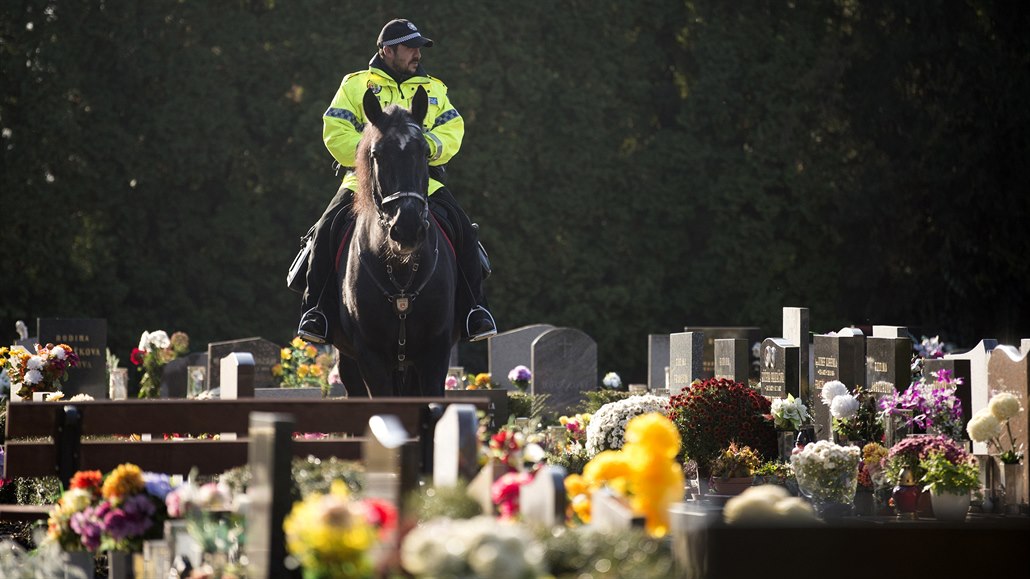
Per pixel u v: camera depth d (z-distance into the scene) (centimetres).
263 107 2520
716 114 2716
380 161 872
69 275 2450
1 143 2427
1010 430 949
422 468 693
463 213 1005
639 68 2688
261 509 491
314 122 2527
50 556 616
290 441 487
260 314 2552
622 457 509
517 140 2603
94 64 2464
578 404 1872
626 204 2681
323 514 396
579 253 2648
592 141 2652
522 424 1005
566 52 2648
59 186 2448
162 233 2502
